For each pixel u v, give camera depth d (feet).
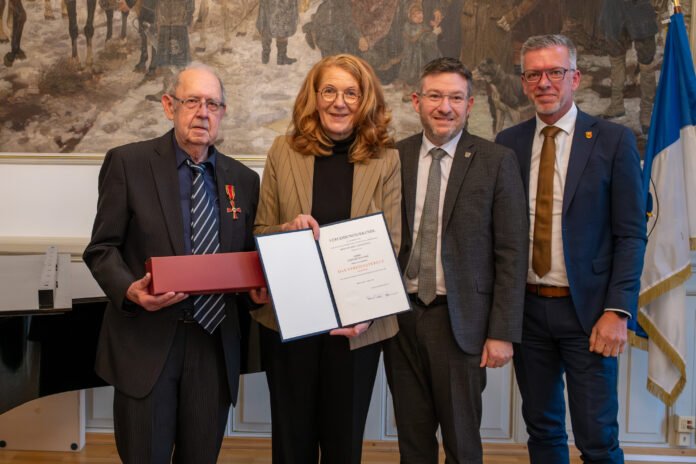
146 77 11.27
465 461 6.74
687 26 10.98
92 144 11.39
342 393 6.54
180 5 11.19
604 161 7.24
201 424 6.15
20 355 7.24
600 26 10.84
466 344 6.73
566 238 7.23
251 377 11.24
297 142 6.77
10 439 10.87
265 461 10.71
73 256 11.15
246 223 6.66
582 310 7.19
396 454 10.98
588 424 7.27
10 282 8.99
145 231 5.99
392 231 6.68
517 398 11.08
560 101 7.28
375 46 11.12
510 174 6.93
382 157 6.73
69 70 11.31
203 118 6.04
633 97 10.87
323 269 6.11
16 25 11.28
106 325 6.21
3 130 11.42
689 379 10.85
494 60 11.03
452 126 6.88
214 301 6.17
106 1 11.21
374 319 6.14
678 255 9.15
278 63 11.19
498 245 6.88
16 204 11.40
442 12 11.03
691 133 9.37
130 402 5.88
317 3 11.10
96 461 10.51
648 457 10.85
